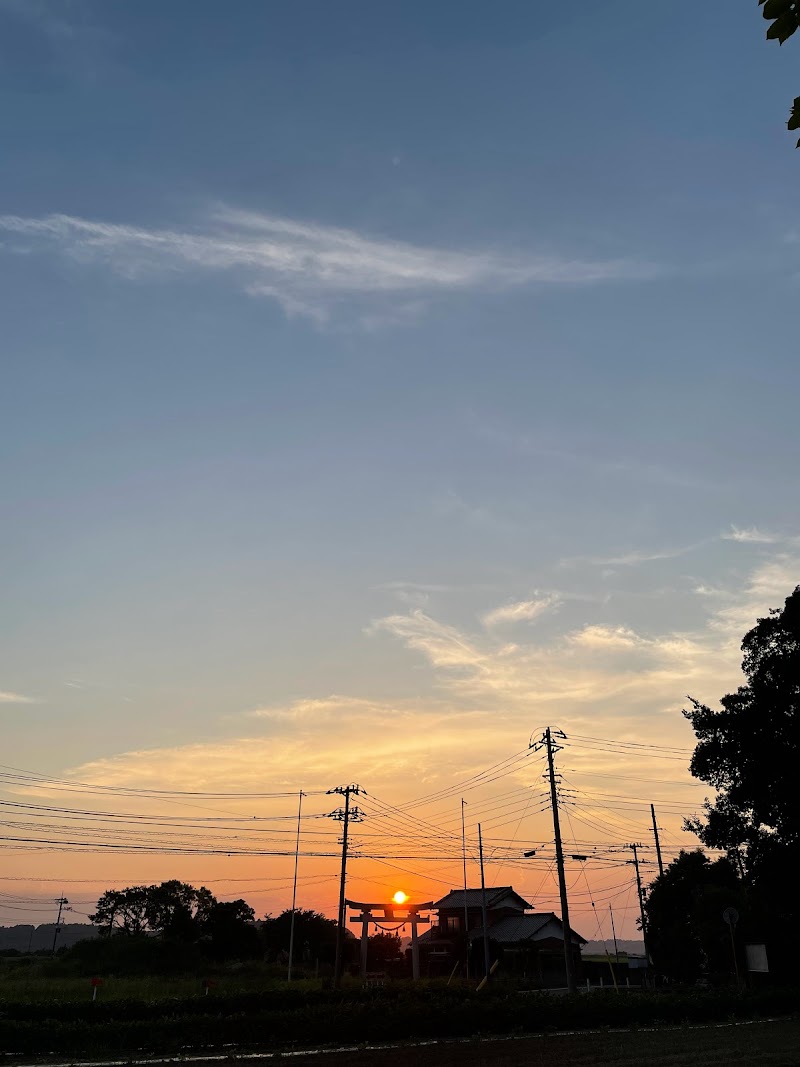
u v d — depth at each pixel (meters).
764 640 43.62
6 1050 29.34
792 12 5.52
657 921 59.09
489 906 85.00
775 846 42.00
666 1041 29.28
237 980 67.25
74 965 78.12
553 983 78.06
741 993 40.44
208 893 94.88
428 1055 27.42
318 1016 32.84
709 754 44.16
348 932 89.88
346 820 62.03
